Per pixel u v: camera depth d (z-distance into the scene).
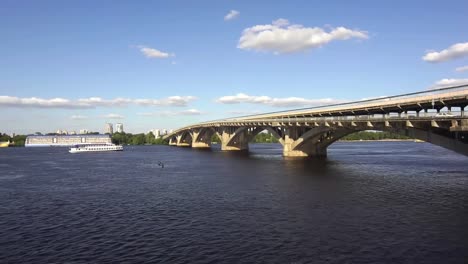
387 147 176.00
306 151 96.06
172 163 89.44
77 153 153.88
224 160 94.69
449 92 42.19
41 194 45.47
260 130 127.81
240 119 125.56
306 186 47.00
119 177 62.06
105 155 134.25
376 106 55.84
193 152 141.88
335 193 41.69
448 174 58.03
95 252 23.44
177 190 46.28
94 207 37.00
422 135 47.97
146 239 25.83
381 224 28.41
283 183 49.84
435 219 29.73
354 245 23.77
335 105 70.62
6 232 28.31
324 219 30.16
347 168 67.94
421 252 22.44
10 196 44.25
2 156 133.88
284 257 21.91
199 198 40.25
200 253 22.83
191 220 30.72
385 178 53.69
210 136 191.75
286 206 35.22
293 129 94.62
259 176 57.97
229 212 33.22
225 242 24.78
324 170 64.94
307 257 21.84
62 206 37.88
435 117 42.88
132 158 112.94
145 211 34.59
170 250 23.47
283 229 27.52
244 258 21.86
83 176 64.31
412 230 26.78
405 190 43.09
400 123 50.84
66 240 26.06
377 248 23.17
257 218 30.84
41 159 114.12
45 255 23.08
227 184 50.22
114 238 26.27
